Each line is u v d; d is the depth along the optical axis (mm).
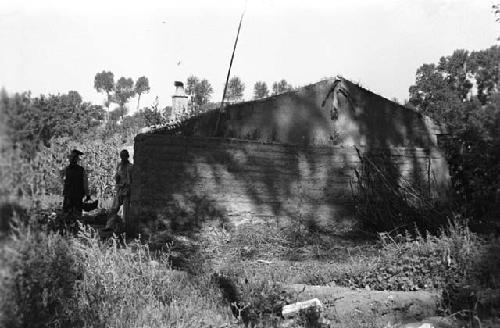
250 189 14430
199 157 13992
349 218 15188
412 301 6023
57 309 4242
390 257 7918
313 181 15133
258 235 12758
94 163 22016
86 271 5066
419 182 15961
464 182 14289
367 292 6523
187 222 13625
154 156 13555
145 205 13266
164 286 5750
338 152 15461
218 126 14953
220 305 5754
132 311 4891
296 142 15891
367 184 15398
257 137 15367
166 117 24969
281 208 14688
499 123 11945
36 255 3812
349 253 10570
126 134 25484
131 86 118938
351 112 16812
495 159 12258
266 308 5562
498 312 5195
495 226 9977
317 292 6523
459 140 14281
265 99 15617
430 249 7477
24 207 3525
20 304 3508
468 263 6141
